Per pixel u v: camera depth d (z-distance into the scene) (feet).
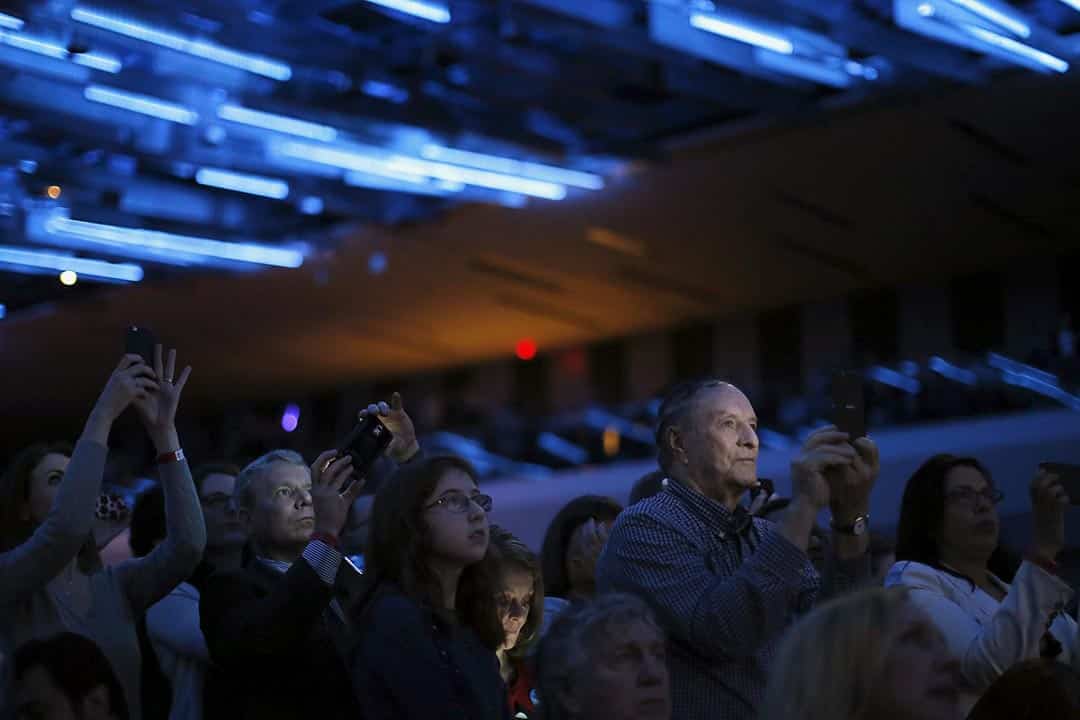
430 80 48.60
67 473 14.14
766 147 59.93
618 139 57.98
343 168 53.93
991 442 45.47
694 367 96.02
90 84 43.73
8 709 12.13
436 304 88.63
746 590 12.38
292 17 42.06
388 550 12.80
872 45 45.11
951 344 84.17
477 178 56.34
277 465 15.84
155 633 16.40
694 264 79.82
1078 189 66.08
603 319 93.50
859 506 13.37
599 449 66.39
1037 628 13.65
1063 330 69.21
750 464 13.75
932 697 8.21
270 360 103.24
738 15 41.29
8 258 64.18
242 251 67.36
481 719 12.27
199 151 51.39
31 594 14.17
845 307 89.40
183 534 15.25
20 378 106.22
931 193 66.49
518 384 104.99
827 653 8.28
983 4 41.22
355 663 12.46
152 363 15.34
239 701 13.79
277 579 14.43
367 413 13.83
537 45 46.60
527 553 16.42
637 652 10.03
